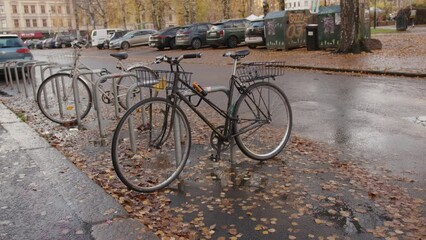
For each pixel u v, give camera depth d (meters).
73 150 5.80
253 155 4.97
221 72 14.66
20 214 3.75
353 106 7.99
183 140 4.62
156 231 3.47
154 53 27.98
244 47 26.16
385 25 49.75
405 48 17.70
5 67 13.48
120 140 5.04
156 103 4.33
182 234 3.42
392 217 3.62
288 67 14.68
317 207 3.84
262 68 4.97
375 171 4.68
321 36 19.00
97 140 6.25
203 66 17.19
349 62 14.46
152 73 5.53
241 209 3.85
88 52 34.78
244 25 26.94
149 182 4.36
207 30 28.50
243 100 4.84
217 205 3.95
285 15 20.25
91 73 7.24
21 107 9.39
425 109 7.52
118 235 3.35
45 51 44.12
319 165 4.90
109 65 20.22
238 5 53.62
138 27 55.16
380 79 11.19
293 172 4.70
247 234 3.41
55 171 4.78
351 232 3.40
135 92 7.19
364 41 17.12
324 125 6.70
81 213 3.73
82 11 77.00
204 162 5.07
